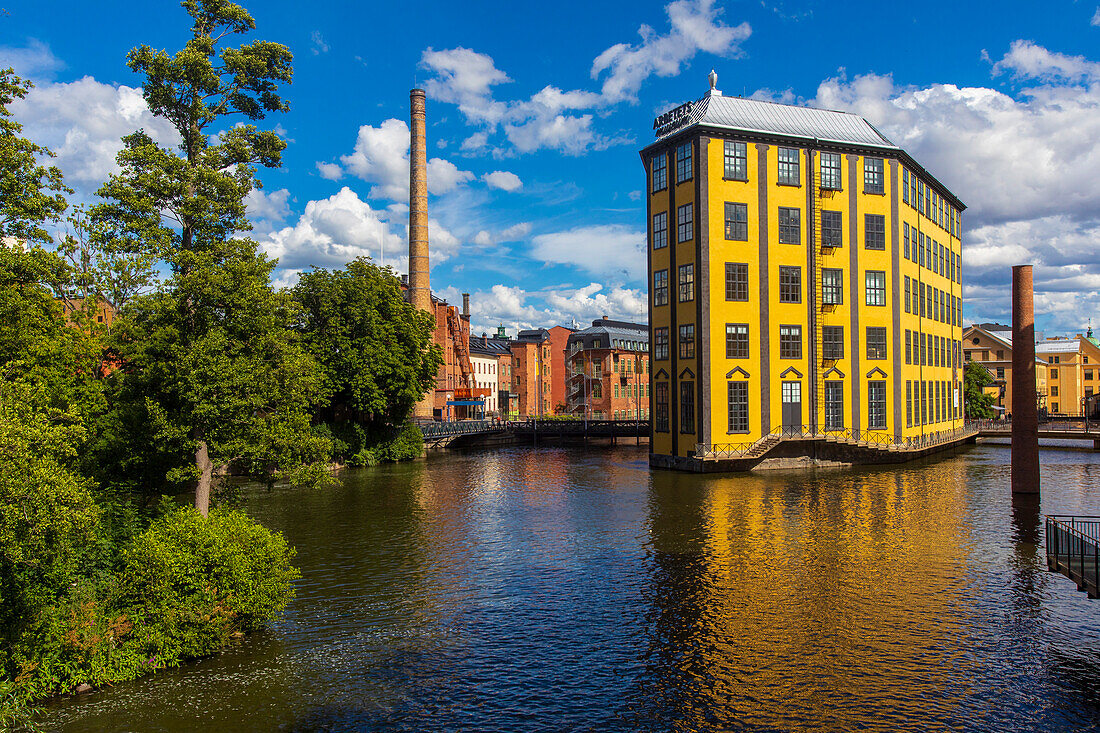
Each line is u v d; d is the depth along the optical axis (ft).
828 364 168.25
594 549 90.38
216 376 72.13
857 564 80.74
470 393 356.79
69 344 80.38
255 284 77.77
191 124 80.74
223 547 60.18
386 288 193.47
